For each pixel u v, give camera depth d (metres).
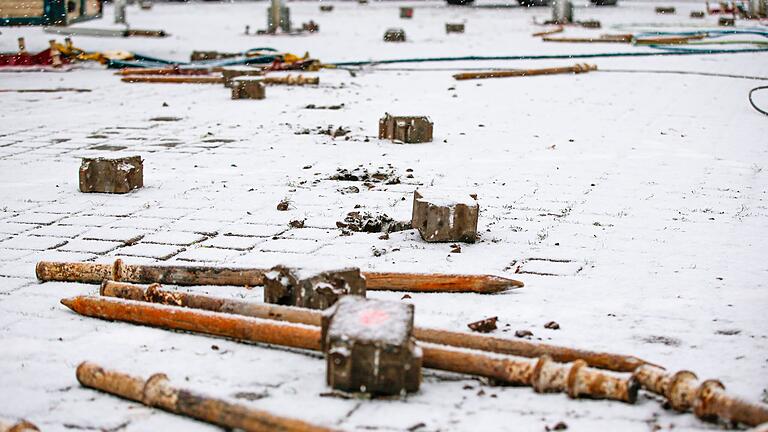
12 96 35.53
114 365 10.06
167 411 8.91
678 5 97.12
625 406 8.93
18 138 26.11
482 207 17.72
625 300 12.33
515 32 68.19
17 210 17.69
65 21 51.66
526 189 19.27
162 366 10.03
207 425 8.62
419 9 94.00
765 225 16.30
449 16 85.25
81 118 29.78
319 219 16.88
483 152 23.52
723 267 13.84
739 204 17.89
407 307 9.56
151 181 20.22
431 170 21.22
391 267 13.81
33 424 8.43
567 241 15.34
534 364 9.38
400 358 9.08
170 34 67.00
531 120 28.92
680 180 20.09
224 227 16.41
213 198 18.56
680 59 48.78
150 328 11.30
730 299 12.34
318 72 43.72
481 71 42.97
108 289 12.05
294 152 23.52
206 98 34.56
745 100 33.03
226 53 48.81
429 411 8.87
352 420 8.66
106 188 19.00
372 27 73.88
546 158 22.70
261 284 12.82
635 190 19.16
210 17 86.62
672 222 16.55
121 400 9.26
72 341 10.89
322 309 11.12
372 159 22.48
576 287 12.91
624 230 16.03
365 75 42.50
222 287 12.89
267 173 20.98
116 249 15.07
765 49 52.53
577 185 19.66
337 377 9.27
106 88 38.09
